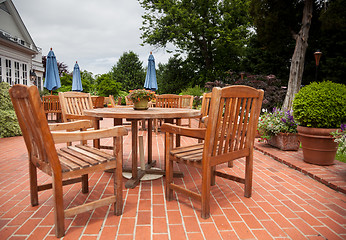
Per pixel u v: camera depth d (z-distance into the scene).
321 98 3.14
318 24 10.05
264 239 1.65
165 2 16.73
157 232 1.72
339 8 8.42
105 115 2.38
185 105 5.51
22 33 15.05
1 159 3.71
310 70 13.30
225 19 17.66
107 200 1.86
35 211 2.02
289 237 1.68
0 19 13.05
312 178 2.95
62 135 1.59
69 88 18.45
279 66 15.38
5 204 2.15
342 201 2.29
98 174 3.00
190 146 2.42
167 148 2.19
